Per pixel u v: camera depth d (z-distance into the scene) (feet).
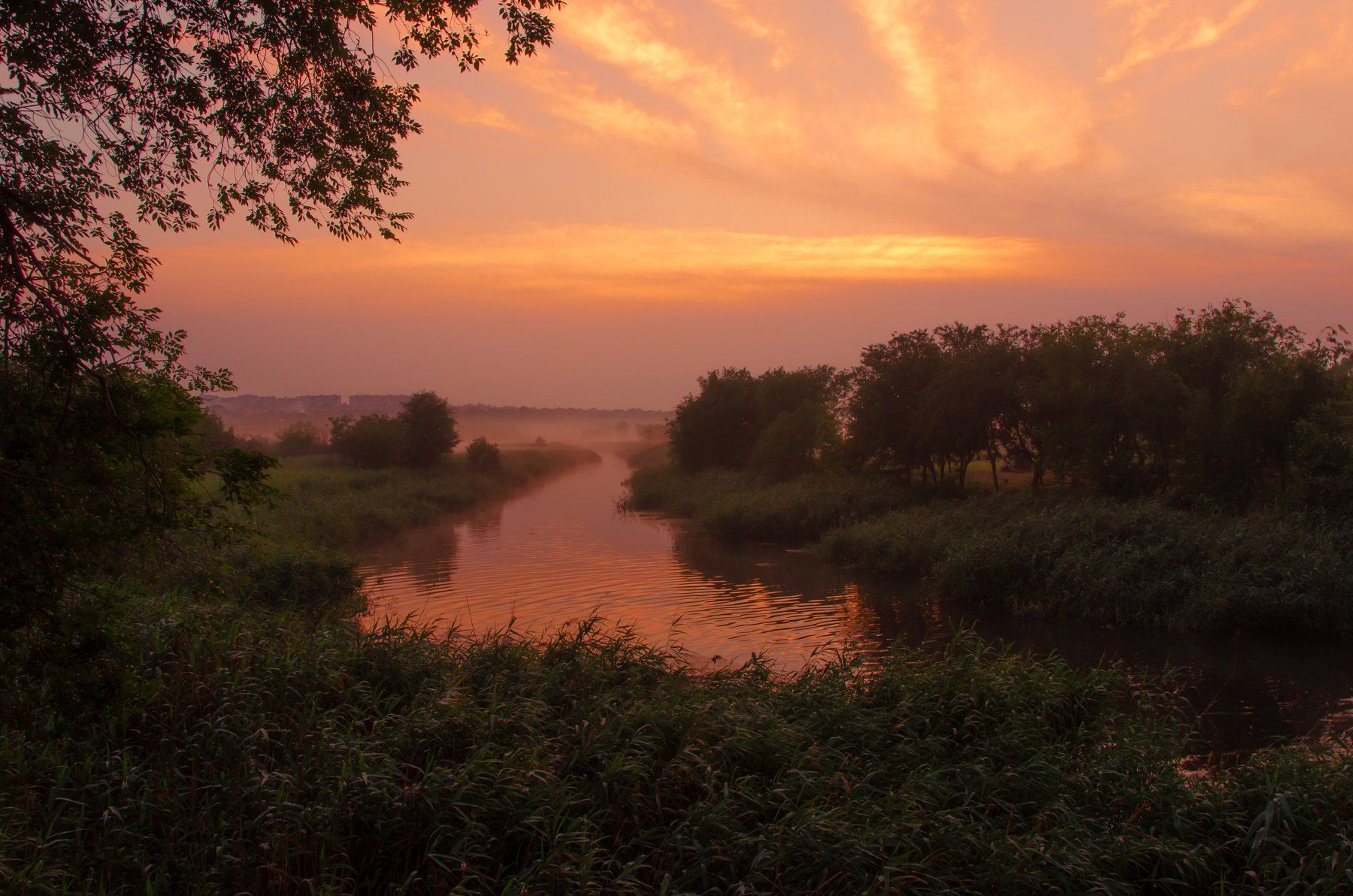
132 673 20.81
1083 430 90.53
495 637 34.76
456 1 22.04
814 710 29.17
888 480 122.93
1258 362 84.84
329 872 18.98
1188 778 26.03
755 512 107.04
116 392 17.76
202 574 20.04
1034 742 27.66
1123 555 62.23
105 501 17.58
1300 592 54.34
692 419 178.19
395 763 22.68
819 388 176.55
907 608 62.34
